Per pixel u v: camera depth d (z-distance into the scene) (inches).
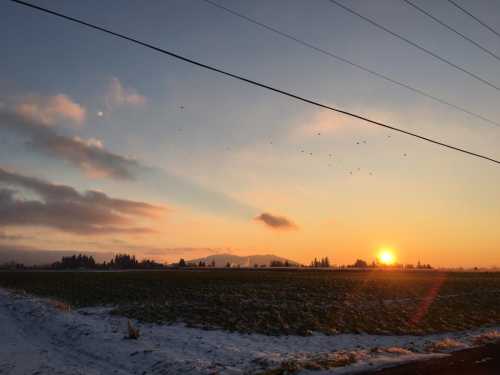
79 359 686.5
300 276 3976.4
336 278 3565.5
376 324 1171.9
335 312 1390.3
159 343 820.0
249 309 1457.9
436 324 1176.8
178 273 4800.7
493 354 604.1
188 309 1456.7
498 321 1235.9
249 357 666.2
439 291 2240.4
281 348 806.5
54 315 1190.9
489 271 6112.2
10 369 612.1
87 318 1212.5
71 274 4749.0
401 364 538.3
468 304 1659.7
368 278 3595.0
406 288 2409.0
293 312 1380.4
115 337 839.1
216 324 1139.9
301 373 502.6
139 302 1728.6
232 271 5753.0
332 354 624.7
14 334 955.3
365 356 599.2
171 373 564.4
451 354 610.9
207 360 642.2
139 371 596.7
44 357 698.2
